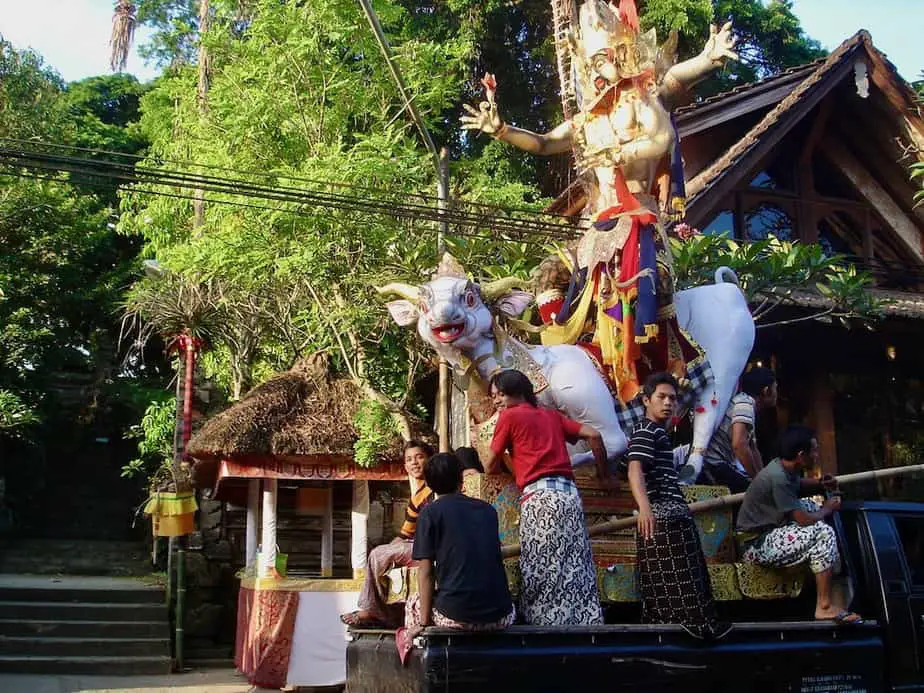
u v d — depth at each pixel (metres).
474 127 7.39
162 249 14.09
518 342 6.38
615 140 6.85
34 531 18.52
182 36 19.06
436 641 4.59
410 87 11.65
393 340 11.11
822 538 5.70
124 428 21.14
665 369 6.71
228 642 13.62
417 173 10.73
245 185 9.31
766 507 5.88
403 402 10.90
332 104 11.81
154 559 16.19
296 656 10.10
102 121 24.97
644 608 5.35
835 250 14.81
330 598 10.27
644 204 6.93
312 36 11.08
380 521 14.34
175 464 13.13
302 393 10.66
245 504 13.18
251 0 12.29
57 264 18.55
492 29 18.80
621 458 6.30
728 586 5.82
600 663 4.78
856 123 14.39
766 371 7.32
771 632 5.30
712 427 6.71
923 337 13.77
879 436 14.05
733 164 12.77
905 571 5.82
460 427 10.48
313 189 10.18
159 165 14.59
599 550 6.01
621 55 6.87
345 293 10.92
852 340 13.73
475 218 10.42
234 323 13.05
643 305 6.37
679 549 5.21
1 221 18.09
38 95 19.02
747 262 10.15
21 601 13.42
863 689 5.48
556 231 10.62
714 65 7.01
